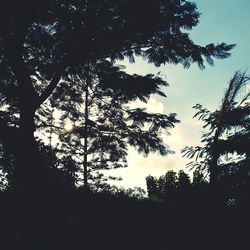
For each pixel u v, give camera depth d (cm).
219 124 1783
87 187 1822
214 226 1741
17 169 1446
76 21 1302
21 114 1462
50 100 1870
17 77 1446
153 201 1823
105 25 1357
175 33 1473
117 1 1298
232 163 1777
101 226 1680
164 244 1748
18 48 1398
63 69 1502
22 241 1325
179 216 1809
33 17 1297
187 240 1783
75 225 1641
